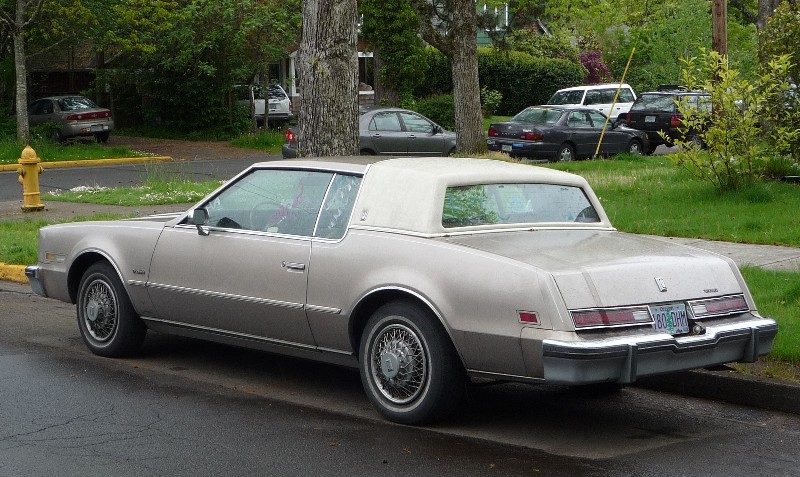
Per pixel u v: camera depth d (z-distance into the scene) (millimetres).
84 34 32125
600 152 26750
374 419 6559
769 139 16625
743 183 15570
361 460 5699
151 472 5484
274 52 35250
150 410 6734
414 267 6234
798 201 14891
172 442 6031
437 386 6164
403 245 6355
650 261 6176
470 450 5910
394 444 6000
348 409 6824
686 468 5629
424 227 6379
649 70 45719
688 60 15789
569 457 5805
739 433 6348
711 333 6082
